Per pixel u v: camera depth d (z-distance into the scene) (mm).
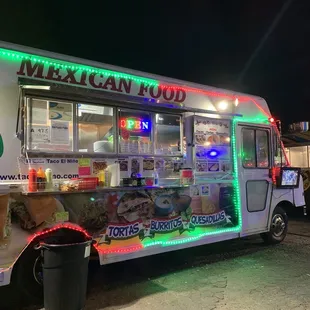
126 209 4570
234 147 6055
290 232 8180
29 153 3912
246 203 6199
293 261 5668
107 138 4625
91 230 4227
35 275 3916
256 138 6555
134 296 4168
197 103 5637
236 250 6395
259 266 5383
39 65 4051
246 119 6387
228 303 3955
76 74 4344
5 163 3746
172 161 5262
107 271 5125
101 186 4414
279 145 7020
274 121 6895
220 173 5828
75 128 4316
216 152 5812
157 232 4891
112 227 4414
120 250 4461
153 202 4871
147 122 5035
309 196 10562
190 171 5309
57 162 4141
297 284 4578
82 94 4246
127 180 4566
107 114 4637
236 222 6000
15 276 4027
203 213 5508
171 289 4398
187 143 5469
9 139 3791
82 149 4395
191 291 4328
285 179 6793
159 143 5148
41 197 3820
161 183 5043
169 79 5324
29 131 3947
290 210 11438
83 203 4176
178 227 5148
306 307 3854
